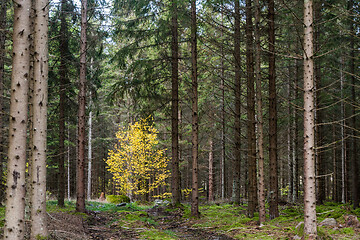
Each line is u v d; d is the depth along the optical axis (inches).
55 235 280.8
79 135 492.1
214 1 411.5
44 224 267.9
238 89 563.2
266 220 411.8
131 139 873.5
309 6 280.1
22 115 211.2
